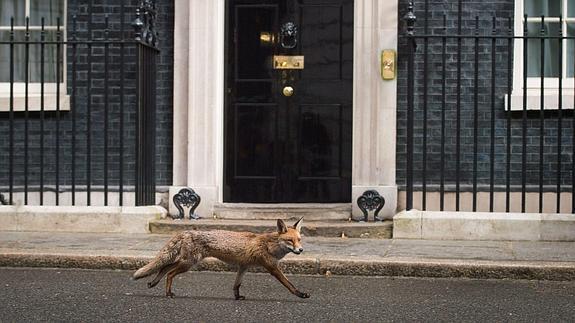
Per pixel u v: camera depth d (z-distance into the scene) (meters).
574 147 8.25
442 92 8.44
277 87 9.21
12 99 8.66
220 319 5.69
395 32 8.84
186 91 9.05
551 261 7.20
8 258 7.40
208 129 9.01
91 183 9.22
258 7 9.22
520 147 8.88
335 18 9.15
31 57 9.42
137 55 8.52
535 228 8.28
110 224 8.66
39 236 8.39
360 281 6.96
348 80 9.15
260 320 5.68
